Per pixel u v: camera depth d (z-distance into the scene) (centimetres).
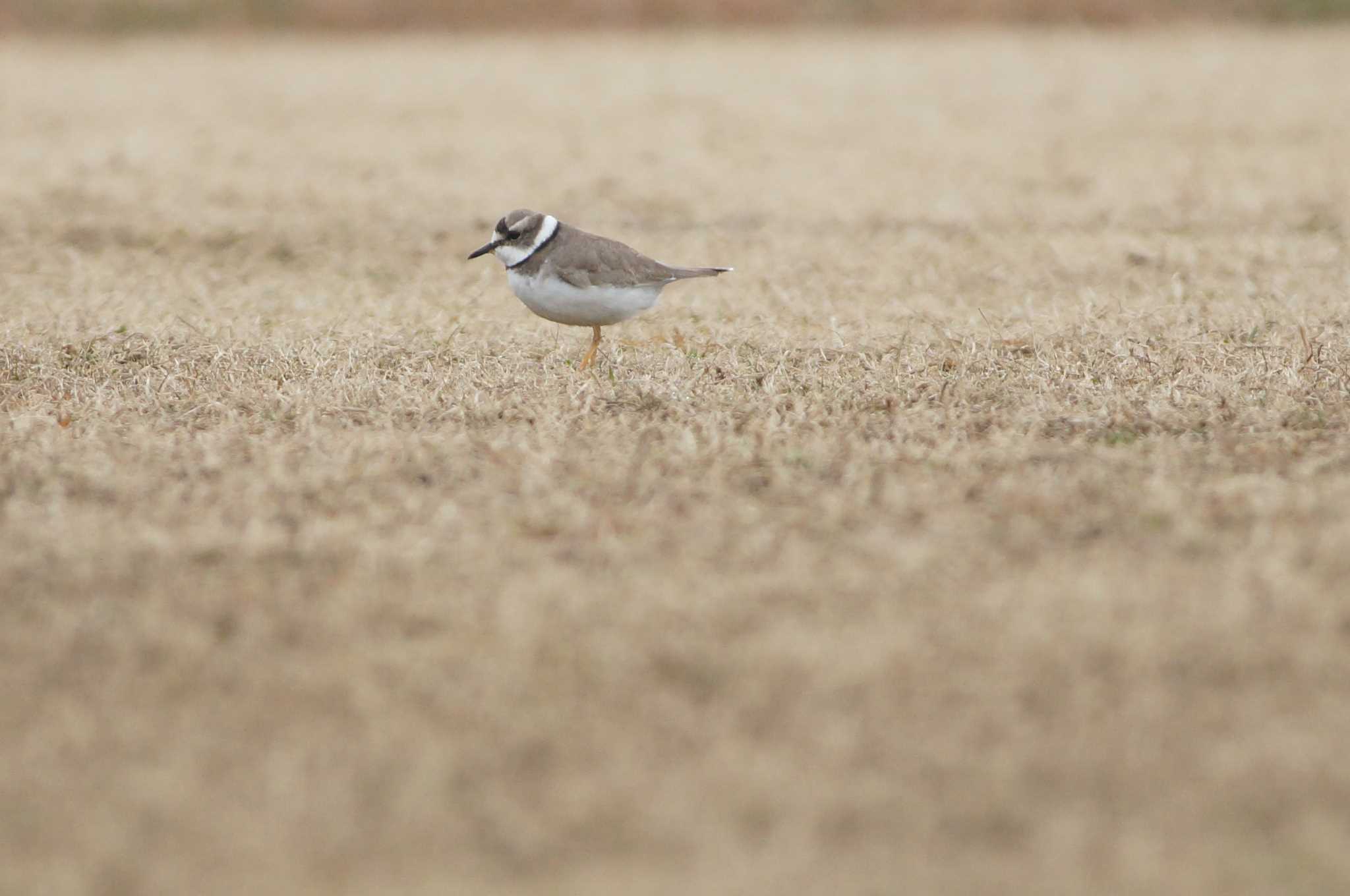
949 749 739
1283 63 4228
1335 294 1741
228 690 802
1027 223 2273
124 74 4228
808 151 2955
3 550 959
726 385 1357
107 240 2186
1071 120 3288
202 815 699
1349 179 2552
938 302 1770
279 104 3644
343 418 1247
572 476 1084
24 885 655
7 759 742
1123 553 942
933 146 2984
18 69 4316
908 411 1257
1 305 1756
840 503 1021
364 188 2609
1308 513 997
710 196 2525
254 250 2147
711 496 1045
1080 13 5400
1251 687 788
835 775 721
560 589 898
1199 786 709
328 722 771
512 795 711
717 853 669
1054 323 1611
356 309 1748
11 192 2505
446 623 867
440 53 4756
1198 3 5434
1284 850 666
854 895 642
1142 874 652
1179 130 3117
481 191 2578
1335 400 1275
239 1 5378
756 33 5272
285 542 973
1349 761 723
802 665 810
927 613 866
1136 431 1198
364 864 667
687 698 787
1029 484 1059
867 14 5469
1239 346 1481
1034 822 686
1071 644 829
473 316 1708
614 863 665
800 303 1758
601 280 1361
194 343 1544
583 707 781
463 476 1091
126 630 859
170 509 1027
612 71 4241
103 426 1231
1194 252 2012
